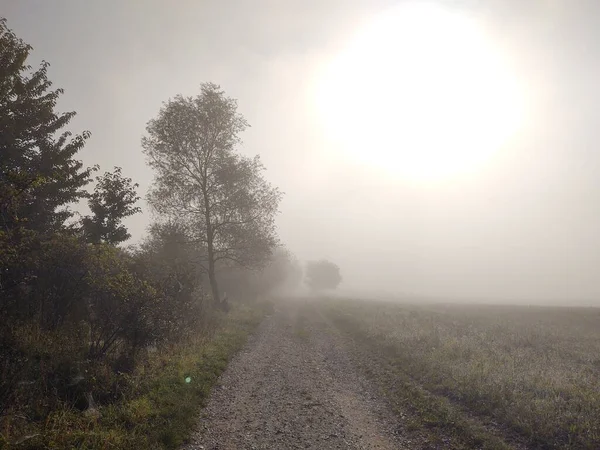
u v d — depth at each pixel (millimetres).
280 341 19844
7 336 9047
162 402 8797
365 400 10492
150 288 12102
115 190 19906
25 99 17219
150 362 11492
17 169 14992
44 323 10703
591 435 7121
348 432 8219
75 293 11641
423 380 11805
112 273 12492
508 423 8141
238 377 12430
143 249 28047
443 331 20328
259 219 31578
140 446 6723
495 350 15703
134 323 11578
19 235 10539
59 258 11047
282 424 8641
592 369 13305
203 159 29844
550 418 8039
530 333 21859
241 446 7410
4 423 6492
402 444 7602
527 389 10164
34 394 7730
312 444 7590
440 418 8664
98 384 8945
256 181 31625
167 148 28625
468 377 11039
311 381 12430
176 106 28562
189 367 11789
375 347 17438
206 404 9602
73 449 6262
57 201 17719
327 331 23750
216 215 30922
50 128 18203
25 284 10797
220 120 29391
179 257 28016
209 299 27375
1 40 15547
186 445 7301
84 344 10883
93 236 18984
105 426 7289
